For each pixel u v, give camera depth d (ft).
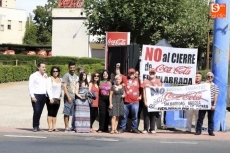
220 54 47.88
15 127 49.08
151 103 44.70
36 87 43.88
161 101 44.78
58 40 191.52
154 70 45.29
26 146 36.24
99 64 158.20
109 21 111.34
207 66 145.48
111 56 57.31
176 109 44.86
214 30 48.29
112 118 44.65
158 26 111.75
